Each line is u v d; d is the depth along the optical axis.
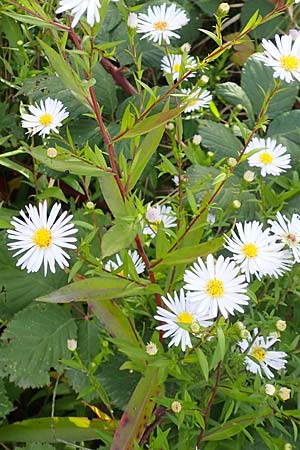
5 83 0.32
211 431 0.23
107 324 0.23
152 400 0.22
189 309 0.21
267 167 0.27
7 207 0.34
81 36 0.31
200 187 0.23
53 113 0.26
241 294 0.20
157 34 0.27
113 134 0.31
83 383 0.26
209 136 0.31
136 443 0.21
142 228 0.20
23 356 0.26
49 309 0.27
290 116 0.33
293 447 0.23
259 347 0.23
